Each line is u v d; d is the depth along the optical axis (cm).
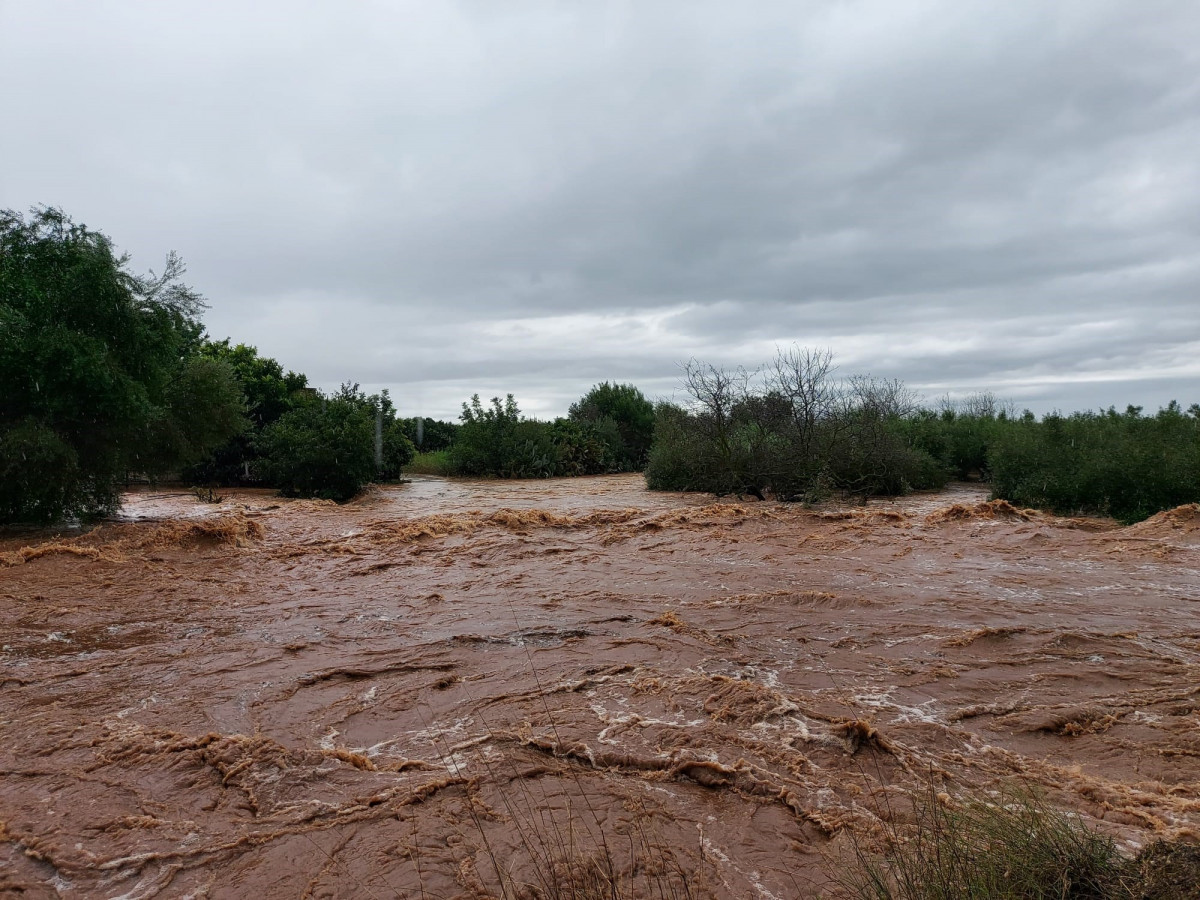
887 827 425
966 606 940
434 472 3559
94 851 426
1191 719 593
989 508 1598
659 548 1375
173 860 416
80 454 1447
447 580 1139
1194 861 327
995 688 663
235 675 718
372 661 756
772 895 371
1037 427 2059
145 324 1521
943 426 2736
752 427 2198
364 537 1491
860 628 850
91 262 1394
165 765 527
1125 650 763
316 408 2605
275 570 1216
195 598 1027
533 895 372
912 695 646
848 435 2166
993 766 513
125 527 1520
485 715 611
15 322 1324
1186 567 1157
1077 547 1314
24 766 529
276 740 571
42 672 727
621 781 495
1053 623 862
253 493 2583
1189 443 1702
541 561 1273
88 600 1009
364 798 476
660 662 735
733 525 1581
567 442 3531
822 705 620
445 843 423
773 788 475
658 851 409
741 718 586
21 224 1434
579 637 827
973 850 350
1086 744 555
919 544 1368
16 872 409
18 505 1408
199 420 1711
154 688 684
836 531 1506
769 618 894
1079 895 319
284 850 422
